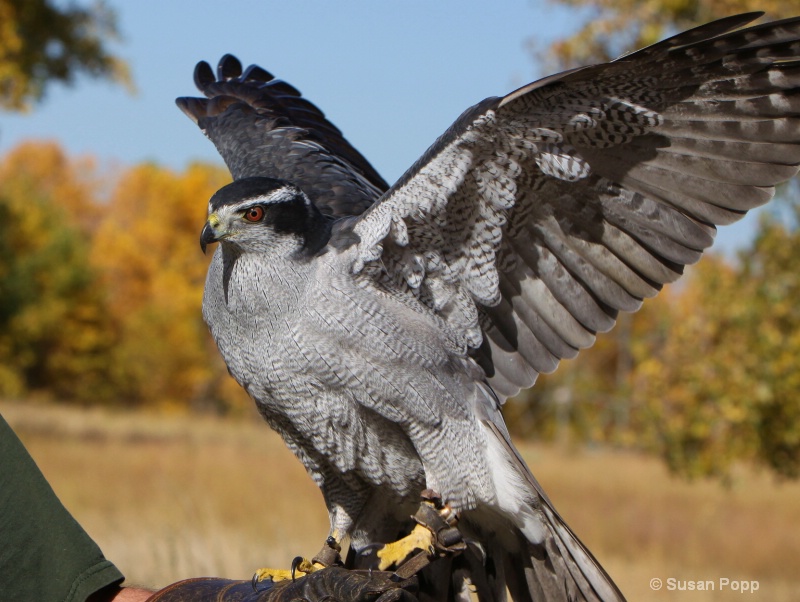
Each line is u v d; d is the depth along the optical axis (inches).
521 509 158.6
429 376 156.3
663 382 537.3
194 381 1791.3
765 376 497.0
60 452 702.5
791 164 150.3
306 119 214.1
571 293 164.2
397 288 158.4
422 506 150.9
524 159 153.5
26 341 1572.3
